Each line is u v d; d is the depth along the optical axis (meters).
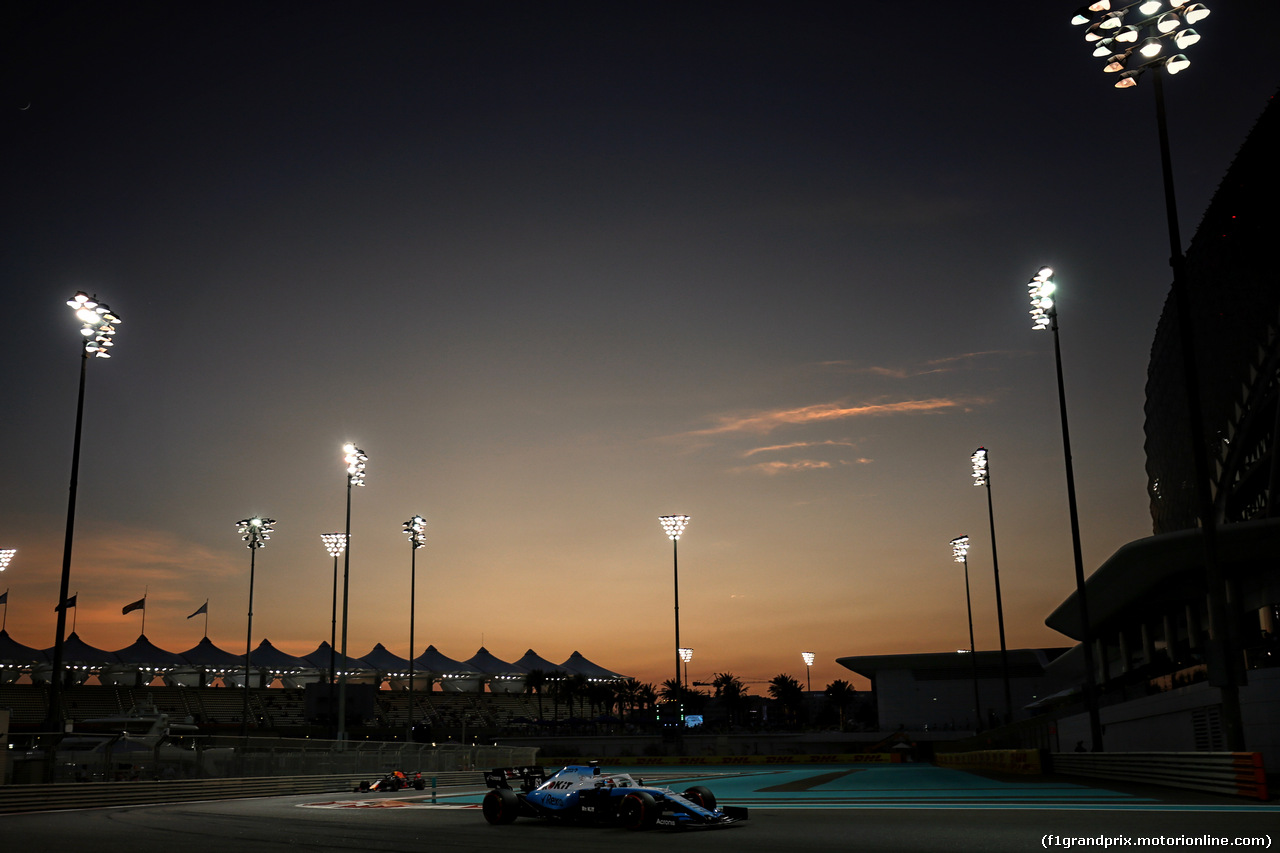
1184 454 73.69
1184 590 56.44
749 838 15.18
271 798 33.50
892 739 101.56
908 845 13.42
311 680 126.56
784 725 152.12
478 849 14.27
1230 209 55.62
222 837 16.94
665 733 102.25
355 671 123.50
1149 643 72.00
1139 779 27.33
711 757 86.06
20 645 103.75
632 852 13.34
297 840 16.19
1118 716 49.59
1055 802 21.53
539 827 18.86
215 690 111.81
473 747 52.47
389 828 18.81
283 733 93.62
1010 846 13.05
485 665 138.62
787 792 32.16
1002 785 31.94
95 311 33.97
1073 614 73.50
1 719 26.16
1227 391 61.00
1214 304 60.94
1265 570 49.62
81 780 28.94
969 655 121.94
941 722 121.75
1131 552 49.66
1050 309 39.16
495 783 20.92
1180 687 40.53
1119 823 15.73
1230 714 21.41
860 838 14.61
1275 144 48.97
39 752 29.14
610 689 146.38
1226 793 21.14
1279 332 52.06
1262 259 52.53
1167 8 23.14
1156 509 90.50
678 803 17.31
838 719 158.38
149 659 108.38
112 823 21.05
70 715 97.38
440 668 129.12
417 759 45.75
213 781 32.19
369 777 41.59
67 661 102.44
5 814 24.91
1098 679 98.56
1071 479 37.50
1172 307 69.69
